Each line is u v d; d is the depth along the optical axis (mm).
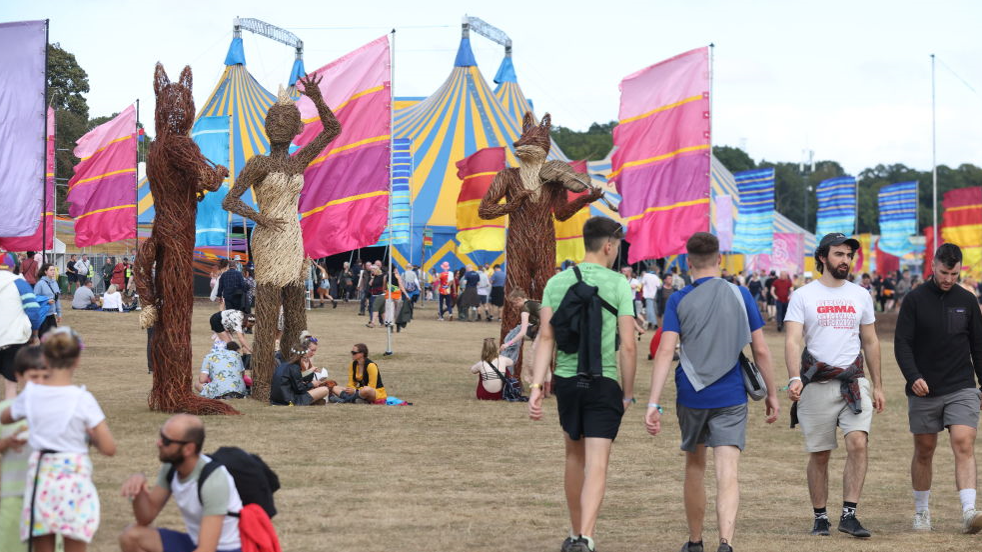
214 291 32062
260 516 4895
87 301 34188
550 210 16156
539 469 9680
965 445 7527
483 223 22281
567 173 15984
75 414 4996
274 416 12680
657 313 30156
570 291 6195
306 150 14438
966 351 7637
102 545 6410
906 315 7707
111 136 28531
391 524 7250
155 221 12414
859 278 51812
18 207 15586
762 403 16078
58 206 67312
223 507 4805
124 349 21859
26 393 5023
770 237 40406
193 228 12578
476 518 7516
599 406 6102
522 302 15930
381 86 17203
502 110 44719
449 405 14367
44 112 15617
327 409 13484
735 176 41031
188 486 4855
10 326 11016
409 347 23531
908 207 46219
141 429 11117
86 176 28719
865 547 6766
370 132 17172
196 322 29281
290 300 14633
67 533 4926
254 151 42281
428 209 41594
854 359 7250
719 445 6285
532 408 6348
